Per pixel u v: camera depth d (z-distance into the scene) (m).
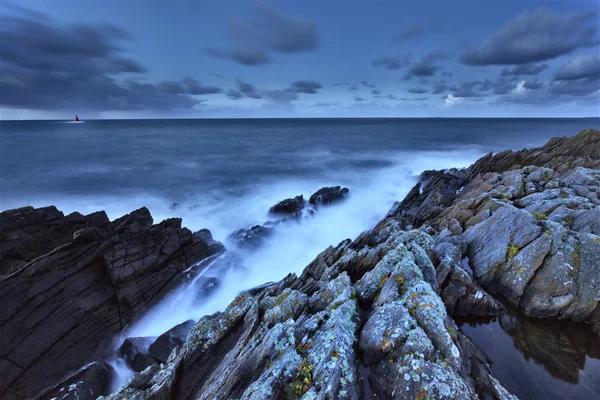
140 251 21.94
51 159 71.25
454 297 13.80
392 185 48.34
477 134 132.62
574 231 16.12
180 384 11.79
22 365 15.23
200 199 43.19
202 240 26.16
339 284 13.07
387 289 11.84
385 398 8.33
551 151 36.97
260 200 42.91
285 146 98.00
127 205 40.62
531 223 16.05
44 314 17.28
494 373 10.88
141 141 112.38
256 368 9.86
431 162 67.00
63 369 15.62
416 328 9.46
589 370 11.09
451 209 24.12
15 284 17.89
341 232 32.00
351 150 86.62
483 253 16.98
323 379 8.42
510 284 14.93
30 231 22.95
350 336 9.97
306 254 27.77
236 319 14.16
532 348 12.09
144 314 19.47
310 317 11.33
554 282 13.73
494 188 26.33
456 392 7.72
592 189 20.89
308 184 50.97
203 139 121.31
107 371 15.36
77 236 21.16
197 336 13.30
